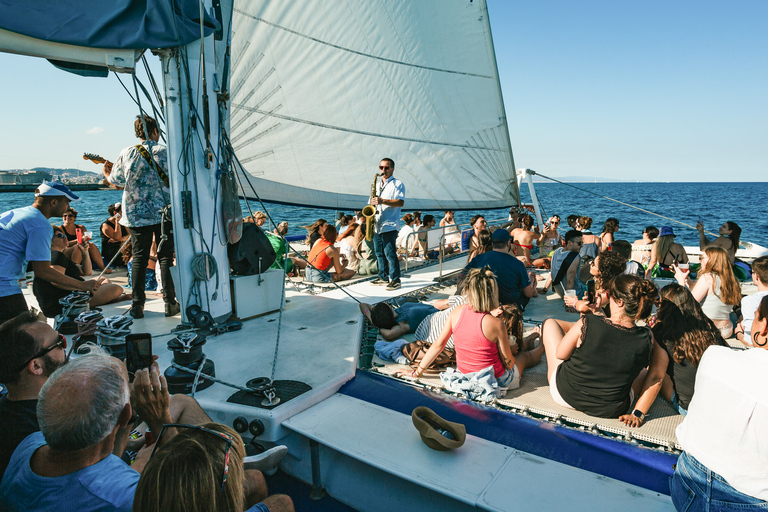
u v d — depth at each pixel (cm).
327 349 370
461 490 208
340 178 812
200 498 116
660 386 266
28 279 660
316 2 683
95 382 143
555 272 548
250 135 726
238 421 268
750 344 372
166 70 350
